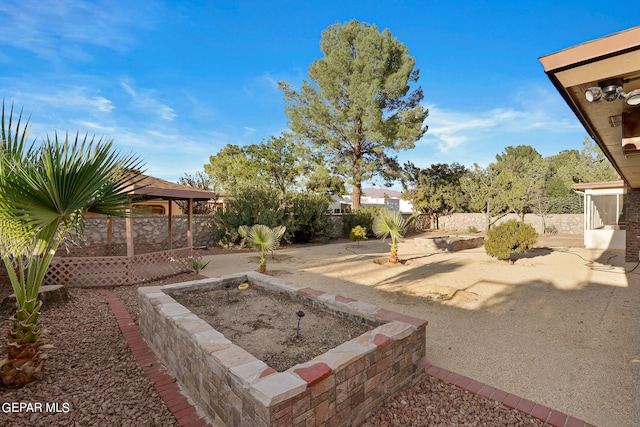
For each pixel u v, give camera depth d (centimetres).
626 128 309
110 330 438
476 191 2138
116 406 268
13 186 238
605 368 331
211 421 248
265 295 488
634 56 201
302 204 1563
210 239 1452
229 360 234
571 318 488
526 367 336
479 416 255
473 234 2059
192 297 477
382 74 1830
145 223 1248
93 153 280
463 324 467
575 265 937
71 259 693
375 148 1908
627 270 854
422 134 1948
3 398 277
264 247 838
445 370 327
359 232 1501
